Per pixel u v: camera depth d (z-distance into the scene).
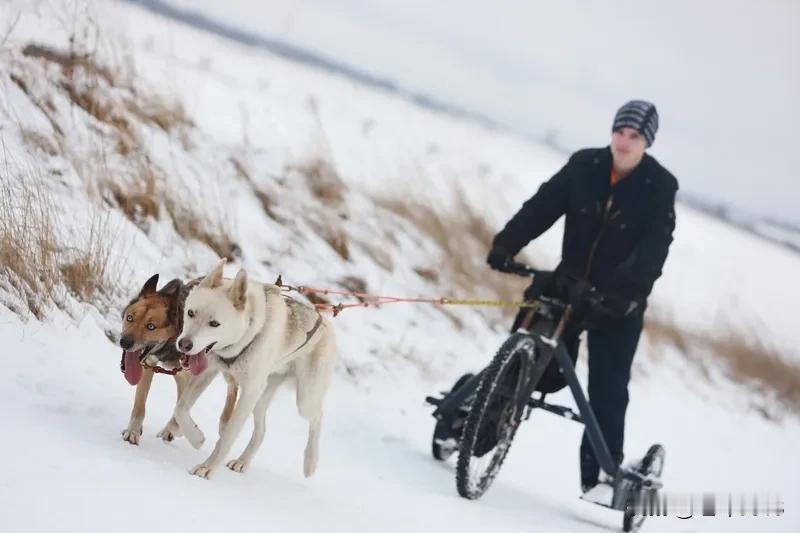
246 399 7.08
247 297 7.03
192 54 19.31
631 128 9.01
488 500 8.98
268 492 6.90
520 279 17.84
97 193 11.11
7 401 6.77
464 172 22.09
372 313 13.73
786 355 22.88
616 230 9.23
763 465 15.13
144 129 13.39
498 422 8.88
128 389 8.27
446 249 17.00
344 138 19.62
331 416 10.50
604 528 9.28
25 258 8.86
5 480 5.14
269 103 18.23
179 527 5.26
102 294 9.71
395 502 7.88
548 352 9.05
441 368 13.48
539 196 9.60
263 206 14.09
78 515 4.96
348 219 15.69
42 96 12.13
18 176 10.04
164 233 11.67
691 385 18.64
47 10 14.10
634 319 9.30
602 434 9.20
